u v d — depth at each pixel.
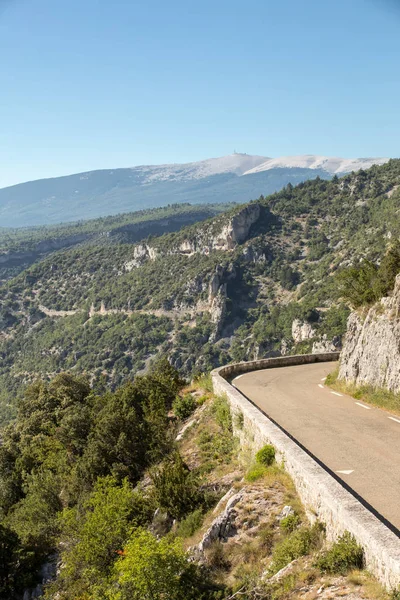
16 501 30.00
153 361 160.75
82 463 21.98
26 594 18.61
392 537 6.75
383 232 154.50
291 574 7.86
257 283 184.62
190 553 10.44
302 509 9.48
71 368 170.88
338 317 113.56
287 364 29.23
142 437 21.48
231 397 17.03
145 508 14.49
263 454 11.88
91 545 13.98
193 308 181.12
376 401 16.72
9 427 42.06
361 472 10.27
